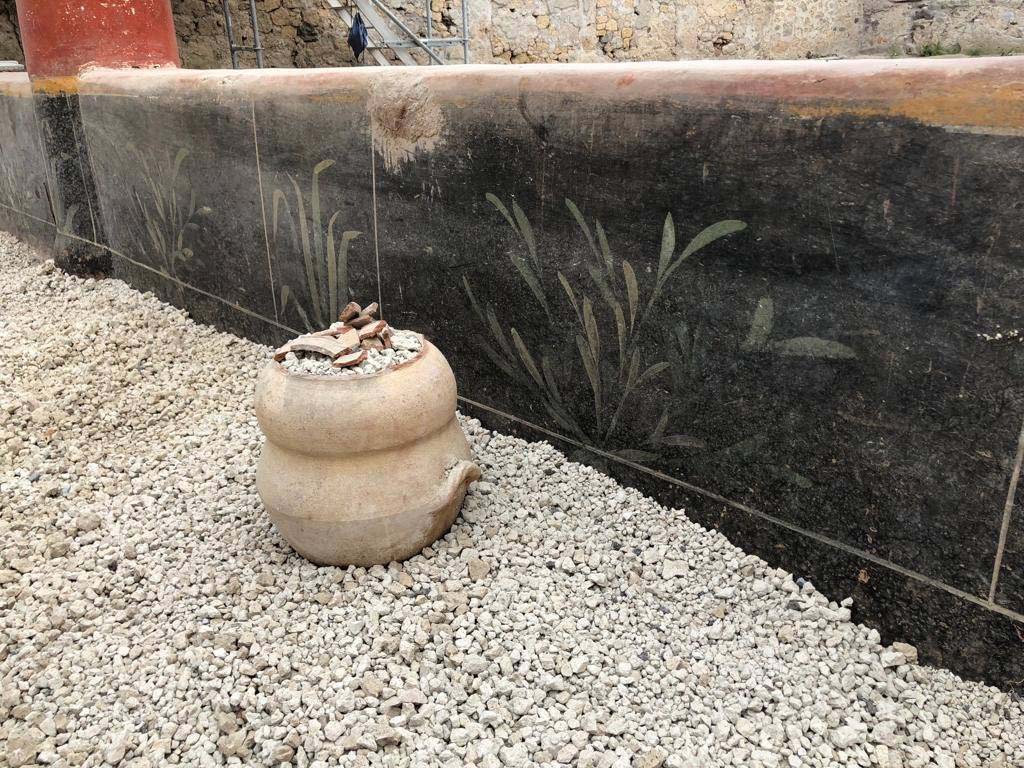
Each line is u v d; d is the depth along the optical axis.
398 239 3.31
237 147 3.96
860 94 1.91
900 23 10.56
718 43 10.26
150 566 2.61
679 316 2.46
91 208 5.30
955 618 2.07
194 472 3.17
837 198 2.02
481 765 1.89
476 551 2.55
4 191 6.62
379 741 1.94
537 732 1.97
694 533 2.60
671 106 2.28
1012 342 1.81
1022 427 1.84
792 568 2.40
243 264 4.24
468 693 2.12
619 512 2.72
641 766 1.87
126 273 5.27
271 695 2.08
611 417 2.79
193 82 4.07
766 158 2.12
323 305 3.83
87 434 3.52
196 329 4.63
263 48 8.59
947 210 1.84
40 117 5.25
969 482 1.96
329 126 3.41
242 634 2.27
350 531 2.40
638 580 2.45
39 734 2.00
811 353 2.18
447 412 2.50
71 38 4.89
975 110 1.74
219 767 1.92
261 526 2.77
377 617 2.32
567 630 2.27
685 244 2.37
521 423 3.13
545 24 9.34
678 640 2.24
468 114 2.84
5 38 7.87
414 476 2.43
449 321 3.25
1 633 2.33
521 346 3.00
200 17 8.26
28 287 5.41
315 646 2.24
